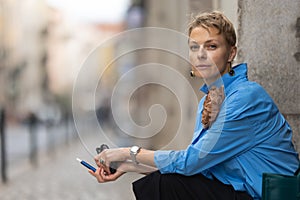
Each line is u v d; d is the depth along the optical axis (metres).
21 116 40.25
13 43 43.44
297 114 3.08
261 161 2.36
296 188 2.07
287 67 3.12
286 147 2.42
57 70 52.81
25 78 44.88
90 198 7.10
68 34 54.62
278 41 3.14
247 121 2.33
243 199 2.34
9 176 10.07
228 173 2.41
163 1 9.54
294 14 3.09
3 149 9.30
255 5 3.19
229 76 2.48
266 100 2.39
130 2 16.36
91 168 2.69
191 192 2.38
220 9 3.64
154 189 2.41
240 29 3.23
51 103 48.38
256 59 3.20
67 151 15.57
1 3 41.78
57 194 7.62
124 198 6.88
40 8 49.38
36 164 12.31
